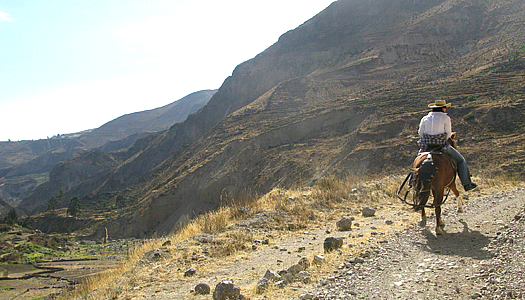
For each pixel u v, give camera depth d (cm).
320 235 934
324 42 15200
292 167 5719
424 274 541
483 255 595
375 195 1336
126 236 7844
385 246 698
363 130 5438
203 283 603
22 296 2741
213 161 7631
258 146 7138
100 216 10944
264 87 15350
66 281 3319
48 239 8350
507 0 12231
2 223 10619
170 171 10756
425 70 9006
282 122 7794
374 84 8831
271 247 860
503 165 3459
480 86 5841
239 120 9425
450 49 10562
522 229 645
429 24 12119
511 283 463
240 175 6756
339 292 500
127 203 11512
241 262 762
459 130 4612
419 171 763
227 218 1136
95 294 689
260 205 1263
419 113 5375
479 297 452
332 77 10244
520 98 4694
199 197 7044
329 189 1411
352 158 4872
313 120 7206
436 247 670
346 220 965
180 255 830
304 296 493
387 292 488
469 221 830
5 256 5616
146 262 814
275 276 589
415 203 767
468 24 11556
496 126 4356
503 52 7744
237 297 536
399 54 10956
